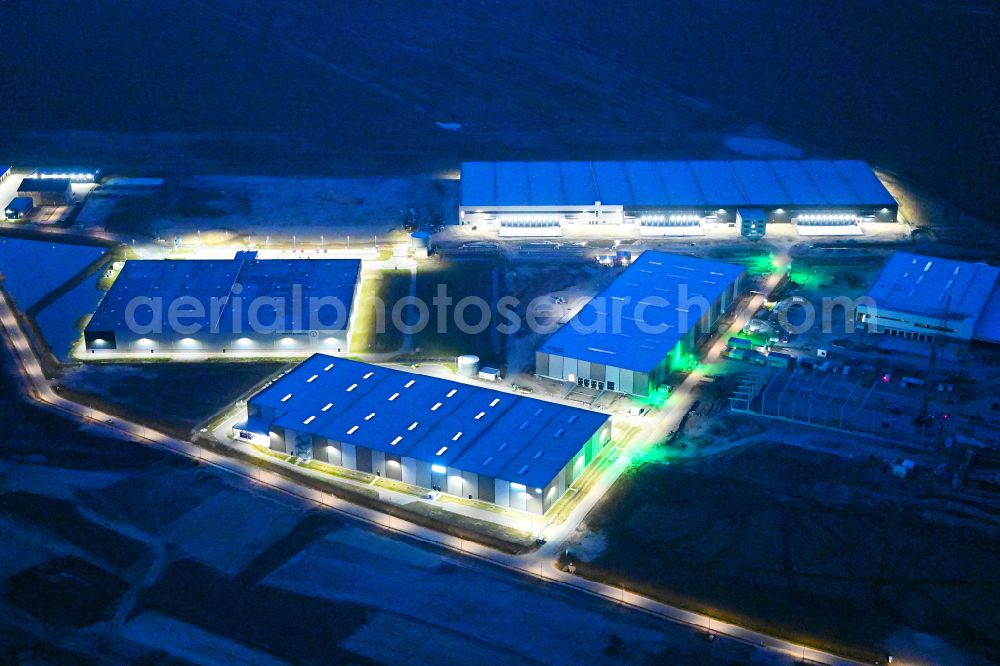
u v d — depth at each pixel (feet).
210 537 429.38
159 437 495.41
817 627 383.65
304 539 428.56
